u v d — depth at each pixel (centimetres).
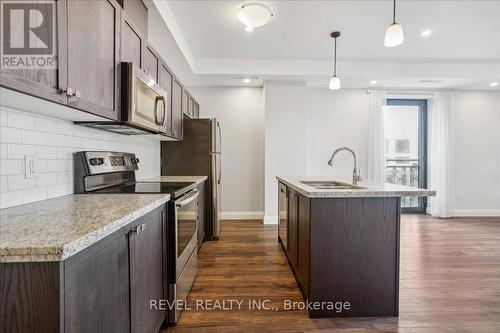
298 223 229
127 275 116
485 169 525
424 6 270
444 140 506
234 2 262
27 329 73
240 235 390
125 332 114
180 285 191
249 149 495
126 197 160
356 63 429
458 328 178
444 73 437
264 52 390
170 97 284
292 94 460
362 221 188
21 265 73
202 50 381
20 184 134
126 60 173
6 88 89
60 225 94
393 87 502
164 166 371
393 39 212
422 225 447
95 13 137
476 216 520
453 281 245
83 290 84
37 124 144
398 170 541
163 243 168
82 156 180
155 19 254
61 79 111
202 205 341
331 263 188
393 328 178
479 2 263
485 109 523
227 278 249
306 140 467
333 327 179
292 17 291
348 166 513
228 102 492
